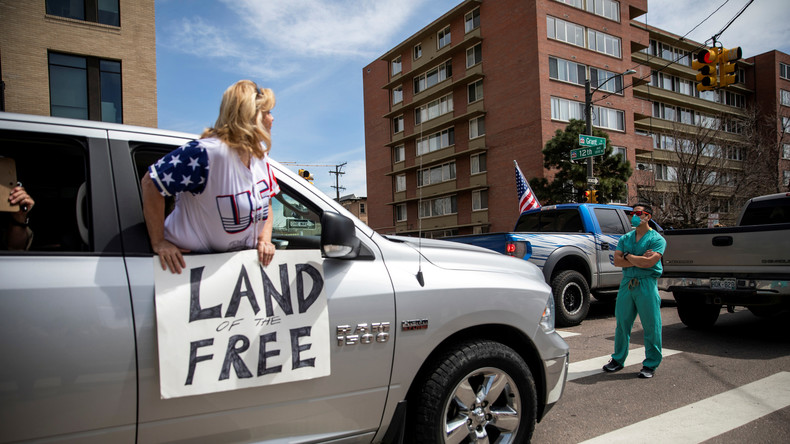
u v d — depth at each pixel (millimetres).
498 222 30891
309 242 2369
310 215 2361
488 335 2717
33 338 1586
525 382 2582
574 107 29375
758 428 3383
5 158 1845
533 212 8938
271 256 2006
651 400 3980
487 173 31719
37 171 1956
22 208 1855
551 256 7156
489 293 2539
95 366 1660
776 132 27484
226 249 1966
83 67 16047
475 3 32094
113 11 16484
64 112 15742
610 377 4656
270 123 2061
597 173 25172
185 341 1781
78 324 1650
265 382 1916
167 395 1729
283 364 1957
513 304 2617
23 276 1635
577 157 18016
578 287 7340
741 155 24016
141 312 1749
